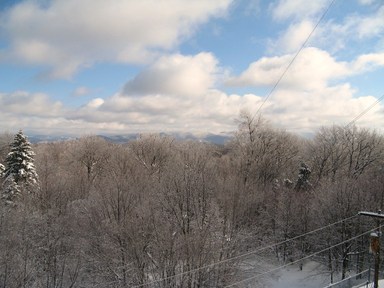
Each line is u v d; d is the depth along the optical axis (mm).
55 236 32344
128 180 36938
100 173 58406
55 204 37938
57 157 76562
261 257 37781
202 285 28438
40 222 32188
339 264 39250
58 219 33562
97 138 64750
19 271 28484
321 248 40781
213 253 29016
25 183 40219
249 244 34625
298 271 42406
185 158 40781
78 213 35875
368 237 36969
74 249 32250
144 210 30562
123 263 28859
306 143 69062
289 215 45281
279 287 38469
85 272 31938
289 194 47344
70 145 78312
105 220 30906
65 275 32531
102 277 29828
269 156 53500
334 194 39125
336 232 38125
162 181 35656
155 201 33094
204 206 32469
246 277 31812
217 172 45031
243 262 32625
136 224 28953
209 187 34281
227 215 33312
